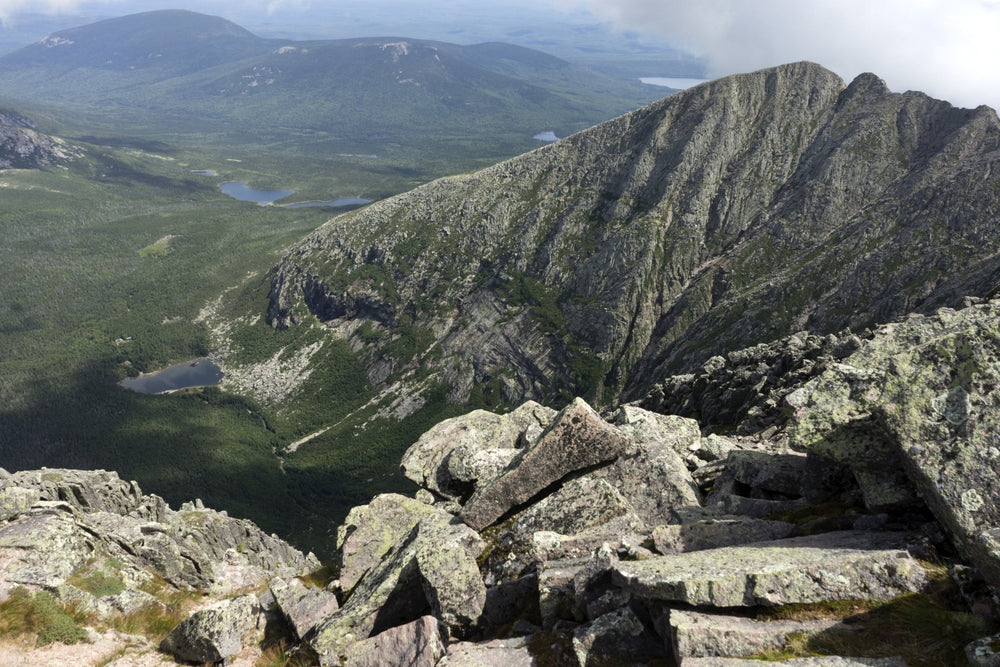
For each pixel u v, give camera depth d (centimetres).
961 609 947
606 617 1191
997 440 1085
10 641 2097
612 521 1686
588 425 1998
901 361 1295
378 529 2438
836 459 1384
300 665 1758
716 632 991
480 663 1258
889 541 1172
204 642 2044
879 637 928
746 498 1697
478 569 1662
